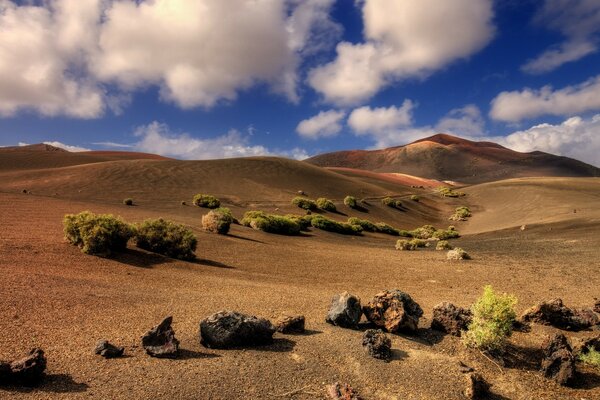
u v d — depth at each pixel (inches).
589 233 1216.2
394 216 2578.7
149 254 635.5
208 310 364.2
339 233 1619.1
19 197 1279.5
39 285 371.2
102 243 565.0
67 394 199.5
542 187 3221.0
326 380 245.9
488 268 773.3
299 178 3036.4
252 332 284.4
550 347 298.8
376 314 341.1
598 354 309.6
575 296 534.0
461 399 237.9
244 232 1188.5
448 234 1769.2
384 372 260.4
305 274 664.4
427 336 333.4
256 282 547.5
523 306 479.5
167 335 262.1
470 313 346.6
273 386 232.8
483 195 3472.0
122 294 385.4
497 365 292.5
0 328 266.7
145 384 217.3
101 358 242.5
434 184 5585.6
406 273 718.5
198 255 735.1
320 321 356.5
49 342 257.8
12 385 200.2
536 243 1162.0
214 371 240.2
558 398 255.3
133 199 1937.7
